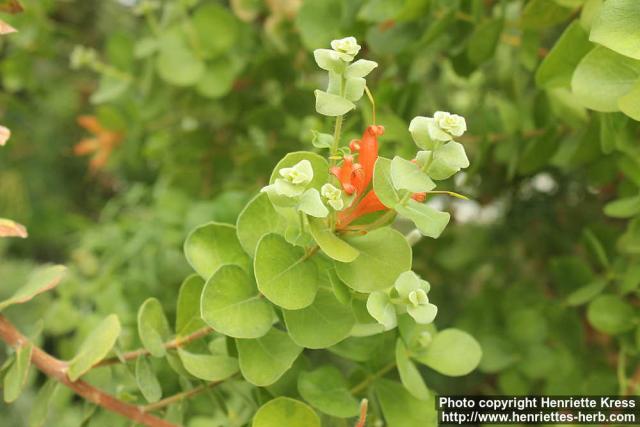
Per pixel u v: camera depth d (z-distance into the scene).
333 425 0.32
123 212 0.74
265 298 0.28
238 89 0.54
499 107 0.43
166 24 0.52
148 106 0.55
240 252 0.30
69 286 0.55
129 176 0.79
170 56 0.50
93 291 0.55
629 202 0.36
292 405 0.29
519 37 0.44
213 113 0.56
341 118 0.26
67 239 0.85
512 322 0.44
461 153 0.24
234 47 0.52
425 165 0.25
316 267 0.27
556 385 0.43
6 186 0.77
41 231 0.83
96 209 0.89
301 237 0.27
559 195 0.56
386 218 0.26
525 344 0.43
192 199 0.55
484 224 0.57
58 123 0.80
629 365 0.43
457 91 0.59
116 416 0.37
